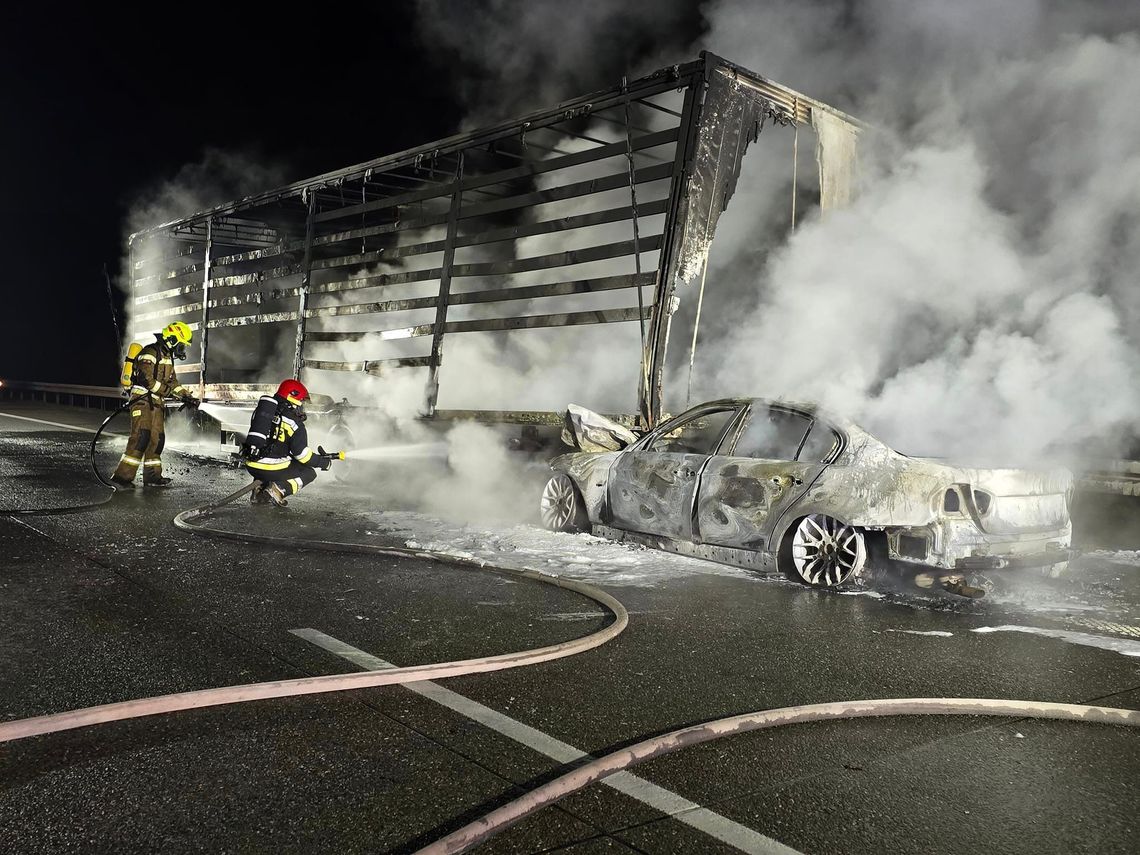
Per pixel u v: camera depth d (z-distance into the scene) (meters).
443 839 2.46
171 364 10.06
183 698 3.47
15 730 3.17
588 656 4.27
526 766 3.05
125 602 5.02
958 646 4.55
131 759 3.04
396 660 4.16
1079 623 5.04
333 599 5.21
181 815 2.66
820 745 3.28
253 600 5.13
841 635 4.71
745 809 2.77
